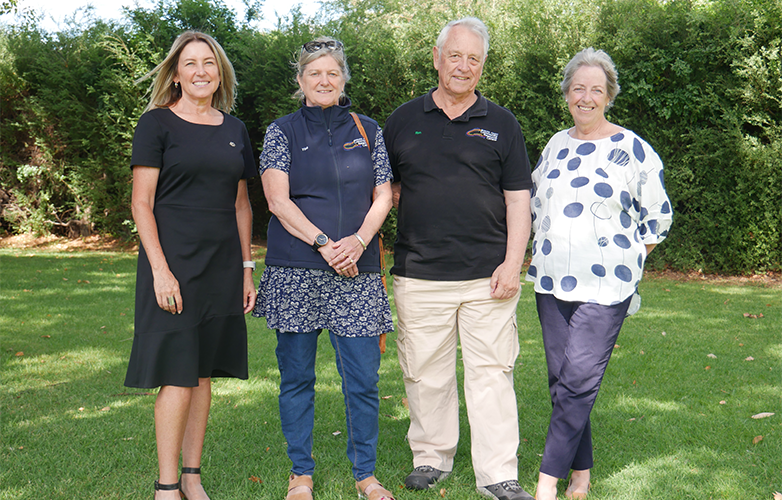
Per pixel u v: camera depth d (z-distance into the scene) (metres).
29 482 2.45
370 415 2.37
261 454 2.79
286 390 2.36
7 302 6.32
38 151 11.43
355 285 2.32
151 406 3.38
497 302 2.51
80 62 10.74
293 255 2.26
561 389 2.32
